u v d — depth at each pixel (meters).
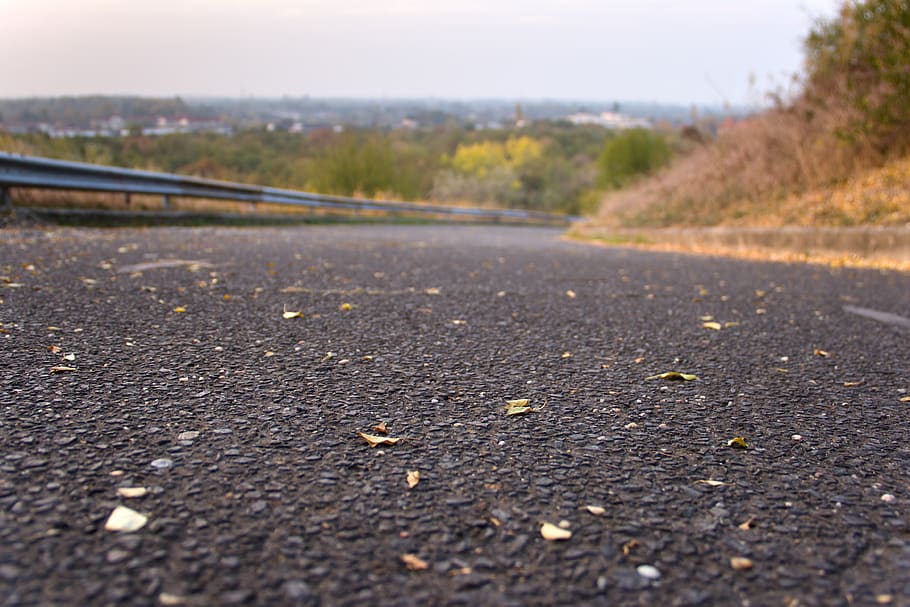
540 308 5.29
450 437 2.53
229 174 23.88
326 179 37.44
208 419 2.56
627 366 3.65
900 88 11.30
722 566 1.74
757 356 3.97
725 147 17.62
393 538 1.79
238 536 1.75
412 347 3.84
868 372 3.69
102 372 3.03
